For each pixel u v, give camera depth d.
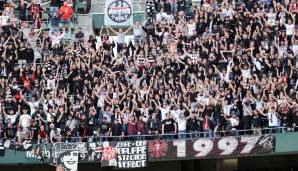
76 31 62.16
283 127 51.84
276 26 58.22
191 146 51.44
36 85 54.50
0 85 54.22
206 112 51.78
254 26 58.41
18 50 56.97
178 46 56.69
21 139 51.28
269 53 56.34
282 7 59.19
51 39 58.84
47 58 56.53
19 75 55.00
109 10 62.00
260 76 54.50
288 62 55.34
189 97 52.47
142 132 51.50
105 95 52.72
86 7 67.38
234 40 56.94
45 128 51.59
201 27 58.22
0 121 51.97
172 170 57.81
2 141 51.34
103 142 51.19
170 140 51.44
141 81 54.22
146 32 59.59
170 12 60.81
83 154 51.09
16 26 59.78
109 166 54.81
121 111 51.84
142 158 51.28
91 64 55.53
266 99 52.62
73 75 54.50
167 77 54.06
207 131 51.50
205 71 54.56
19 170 56.28
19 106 52.22
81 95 53.50
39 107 52.97
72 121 51.69
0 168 56.09
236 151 51.53
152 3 60.88
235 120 51.78
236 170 58.34
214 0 62.00
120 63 55.53
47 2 63.53
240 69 54.69
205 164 57.81
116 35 63.53
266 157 59.28
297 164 59.06
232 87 52.97
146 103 52.38
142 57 56.03
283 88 53.12
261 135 51.59
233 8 59.44
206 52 55.97
